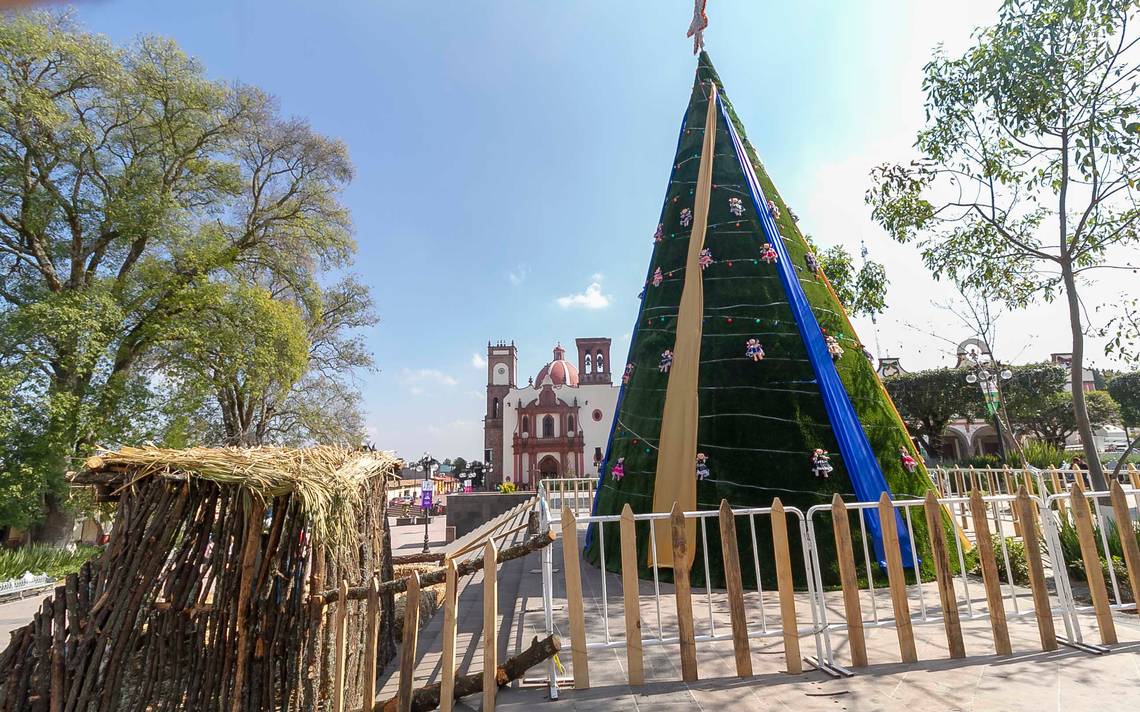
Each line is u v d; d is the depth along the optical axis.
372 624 3.87
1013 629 4.79
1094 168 8.31
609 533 7.81
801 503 6.77
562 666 4.27
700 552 6.79
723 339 7.71
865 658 4.02
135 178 18.05
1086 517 4.49
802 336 7.58
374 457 5.32
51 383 16.34
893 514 4.21
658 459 7.53
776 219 8.66
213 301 18.44
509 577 8.54
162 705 3.49
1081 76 8.26
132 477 3.67
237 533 3.72
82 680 3.47
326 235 23.16
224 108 20.42
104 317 16.42
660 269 8.88
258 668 3.58
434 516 41.25
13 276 17.17
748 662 3.91
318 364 27.16
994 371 14.83
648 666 4.22
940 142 9.47
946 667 3.96
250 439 21.39
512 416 61.94
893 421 7.63
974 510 4.34
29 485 15.60
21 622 11.20
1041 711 3.25
